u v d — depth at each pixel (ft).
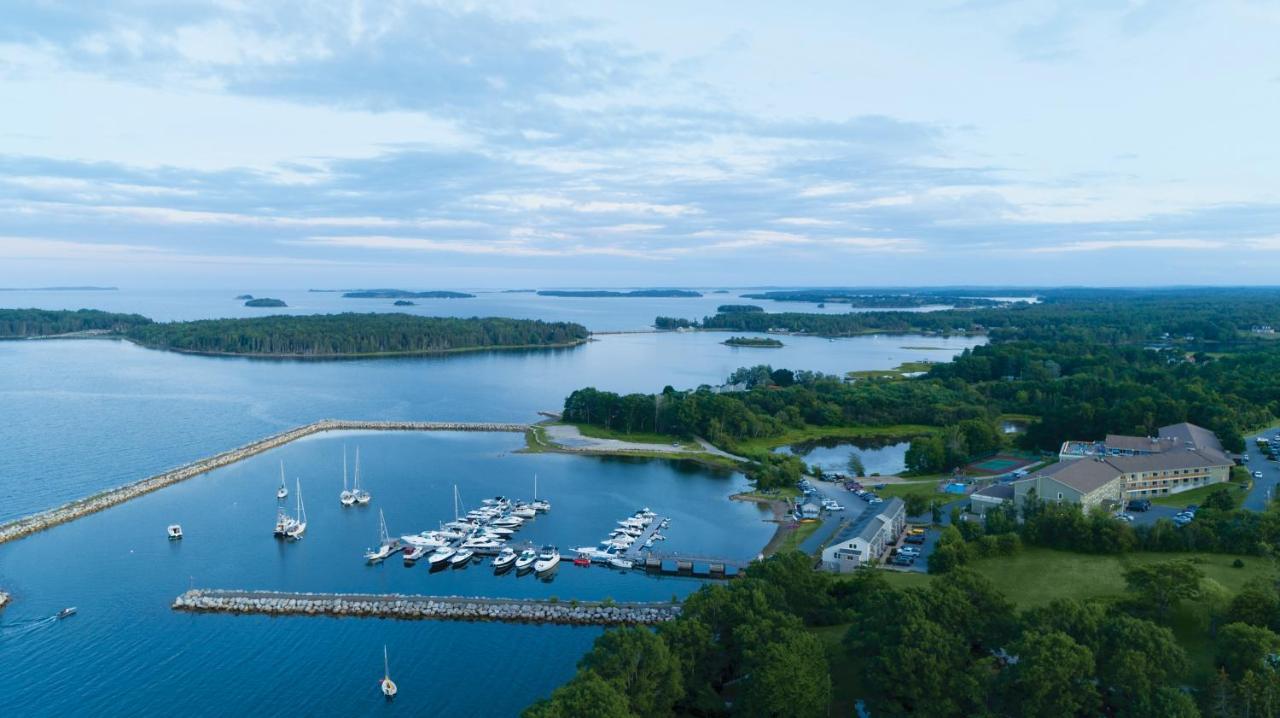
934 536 650.84
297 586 588.91
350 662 477.77
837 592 504.02
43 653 484.33
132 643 498.28
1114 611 434.71
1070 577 523.70
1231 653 369.91
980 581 426.92
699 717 394.11
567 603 551.59
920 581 535.19
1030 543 592.19
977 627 404.98
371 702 434.71
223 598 552.82
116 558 636.48
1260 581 453.99
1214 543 561.02
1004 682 356.18
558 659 482.69
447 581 603.26
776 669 369.30
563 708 332.19
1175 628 428.97
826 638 451.12
